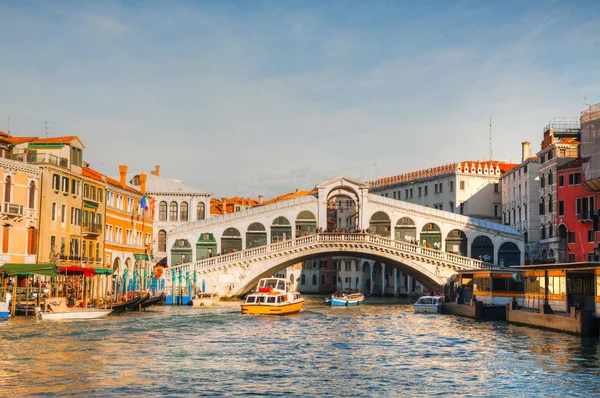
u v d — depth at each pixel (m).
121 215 66.56
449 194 89.25
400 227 72.69
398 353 32.31
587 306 41.25
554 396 23.66
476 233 72.06
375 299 86.75
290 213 72.50
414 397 23.41
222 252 72.19
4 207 46.78
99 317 46.59
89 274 48.81
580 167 62.19
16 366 27.38
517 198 78.50
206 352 31.89
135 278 61.03
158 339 35.91
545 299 43.94
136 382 24.98
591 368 28.36
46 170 51.00
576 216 62.38
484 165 88.94
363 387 24.72
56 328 39.09
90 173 60.56
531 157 74.38
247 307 51.81
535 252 71.75
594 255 59.97
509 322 47.62
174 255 72.19
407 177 99.88
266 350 32.78
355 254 69.88
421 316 54.09
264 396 23.27
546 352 32.56
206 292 65.56
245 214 72.38
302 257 68.75
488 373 27.34
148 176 88.25
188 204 86.75
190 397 23.00
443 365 29.08
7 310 42.22
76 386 24.16
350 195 73.75
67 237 54.25
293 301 54.88
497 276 54.84
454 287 63.53
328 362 29.64
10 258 47.66
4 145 51.56
